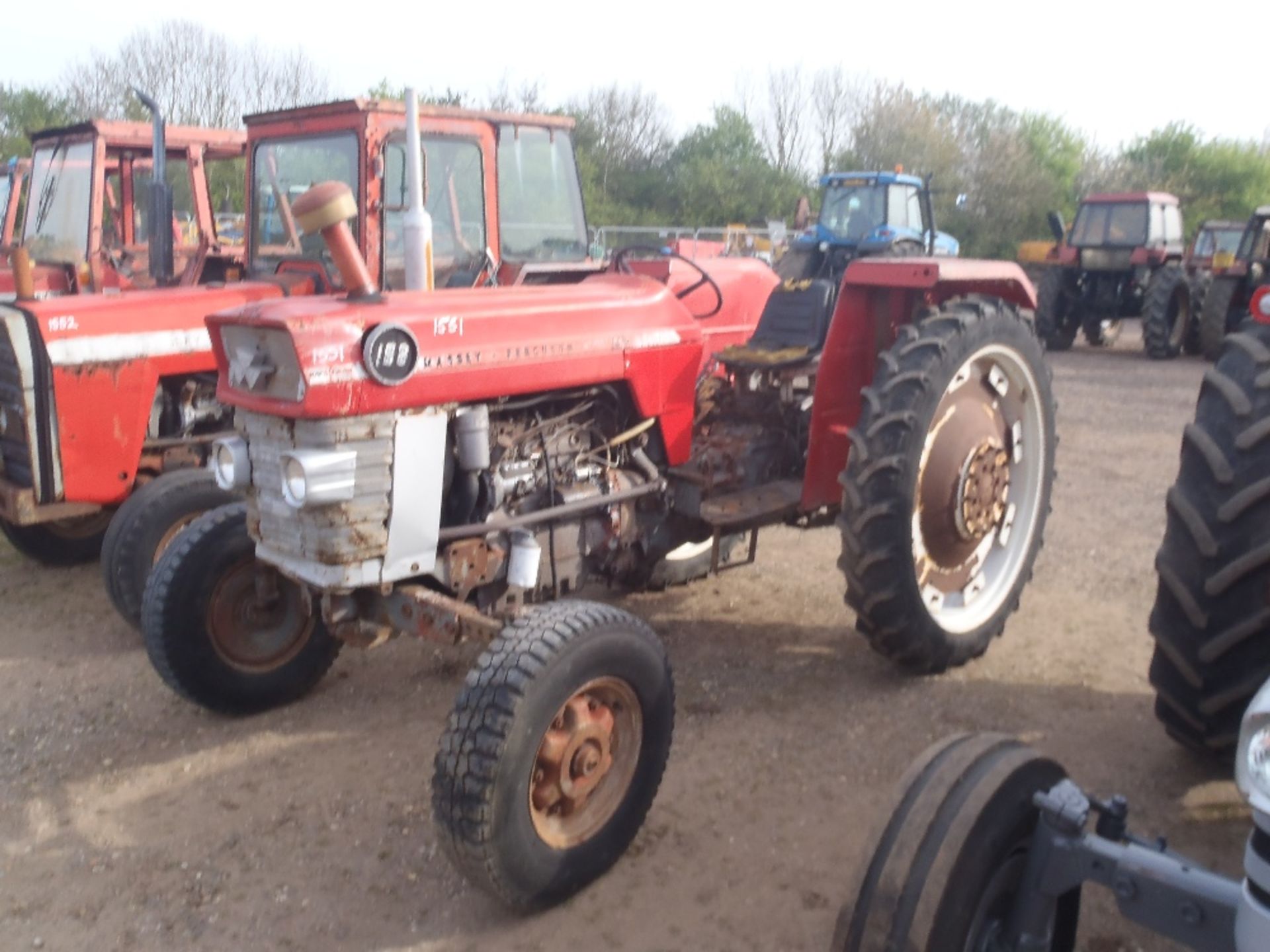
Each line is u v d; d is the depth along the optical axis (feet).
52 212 22.03
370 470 9.44
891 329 13.71
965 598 13.26
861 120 110.22
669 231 72.69
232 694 12.07
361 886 9.32
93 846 9.94
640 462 12.16
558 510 11.03
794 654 13.91
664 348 12.07
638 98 105.50
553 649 8.53
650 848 9.76
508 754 8.20
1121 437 27.14
